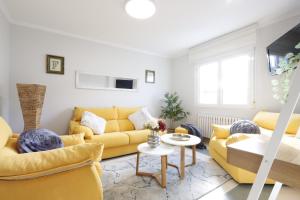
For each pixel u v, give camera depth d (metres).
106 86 3.74
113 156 2.78
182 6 2.29
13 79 2.79
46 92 3.07
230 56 3.39
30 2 2.24
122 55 3.96
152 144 2.12
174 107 4.33
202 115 3.91
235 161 0.64
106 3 2.24
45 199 0.93
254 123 2.45
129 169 2.37
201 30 3.08
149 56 4.42
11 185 0.89
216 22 2.77
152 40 3.58
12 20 2.73
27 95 2.33
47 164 0.94
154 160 2.71
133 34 3.27
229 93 3.48
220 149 2.33
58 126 3.19
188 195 1.77
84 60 3.45
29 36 2.91
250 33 2.90
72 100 3.33
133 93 4.14
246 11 2.43
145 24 2.84
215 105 3.72
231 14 2.51
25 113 2.33
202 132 3.91
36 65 2.98
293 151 0.60
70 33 3.24
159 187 1.92
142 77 4.29
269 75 2.78
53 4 2.29
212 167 2.45
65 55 3.25
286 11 2.45
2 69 2.45
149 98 4.43
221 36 3.35
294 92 0.48
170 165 2.41
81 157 1.02
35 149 1.51
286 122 0.48
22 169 0.89
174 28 2.99
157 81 4.57
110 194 1.77
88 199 1.03
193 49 4.02
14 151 1.36
